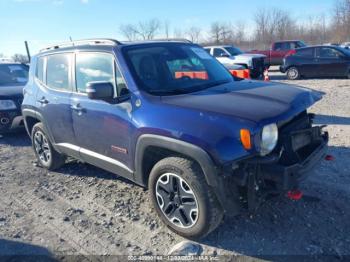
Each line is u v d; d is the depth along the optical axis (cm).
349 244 317
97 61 408
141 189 453
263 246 322
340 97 1034
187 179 315
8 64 884
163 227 363
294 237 332
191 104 322
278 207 380
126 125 359
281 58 2125
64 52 464
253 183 301
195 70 416
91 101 405
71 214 402
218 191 298
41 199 446
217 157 288
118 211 402
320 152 349
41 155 549
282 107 311
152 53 401
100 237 354
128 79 367
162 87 369
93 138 414
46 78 503
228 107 309
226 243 330
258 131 282
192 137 299
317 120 752
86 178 502
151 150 349
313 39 5278
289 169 294
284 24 5350
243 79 449
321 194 405
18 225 386
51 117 481
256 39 5403
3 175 539
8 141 737
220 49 1736
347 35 4841
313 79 1612
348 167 478
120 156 382
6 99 707
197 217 320
